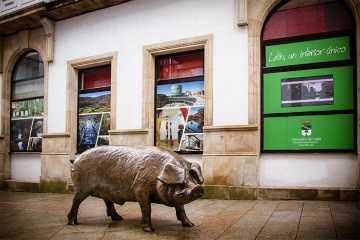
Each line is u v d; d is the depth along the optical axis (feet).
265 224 16.49
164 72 32.35
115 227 16.70
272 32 27.48
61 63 37.78
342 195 23.50
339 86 25.25
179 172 14.47
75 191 17.63
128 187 16.15
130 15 33.55
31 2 40.01
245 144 26.71
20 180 40.50
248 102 27.07
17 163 41.83
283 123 26.63
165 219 18.56
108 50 34.65
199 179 14.57
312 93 25.99
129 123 32.78
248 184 26.37
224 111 27.99
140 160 15.93
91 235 15.11
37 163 40.06
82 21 36.60
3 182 41.09
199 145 29.76
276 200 24.80
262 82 27.43
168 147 31.27
